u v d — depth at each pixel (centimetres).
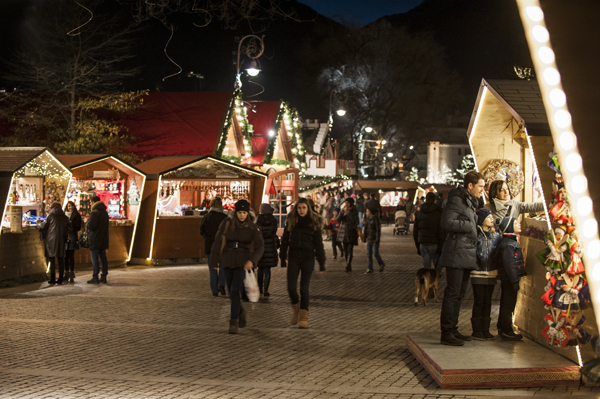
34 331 788
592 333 550
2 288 1195
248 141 2639
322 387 550
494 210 682
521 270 662
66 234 1248
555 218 568
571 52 223
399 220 2938
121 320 863
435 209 1105
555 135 230
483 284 674
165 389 542
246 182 1933
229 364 630
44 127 2414
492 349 626
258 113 2925
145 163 1816
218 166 1797
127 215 1672
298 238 832
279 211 2522
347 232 1452
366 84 5603
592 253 234
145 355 666
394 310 959
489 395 528
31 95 2417
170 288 1185
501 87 686
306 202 841
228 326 827
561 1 221
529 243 700
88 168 1616
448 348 629
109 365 625
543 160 586
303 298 824
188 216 1684
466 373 546
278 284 1257
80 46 2288
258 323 852
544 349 626
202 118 2448
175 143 2358
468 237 639
